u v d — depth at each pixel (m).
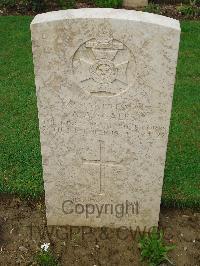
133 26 0.79
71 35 0.81
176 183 1.17
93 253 1.02
